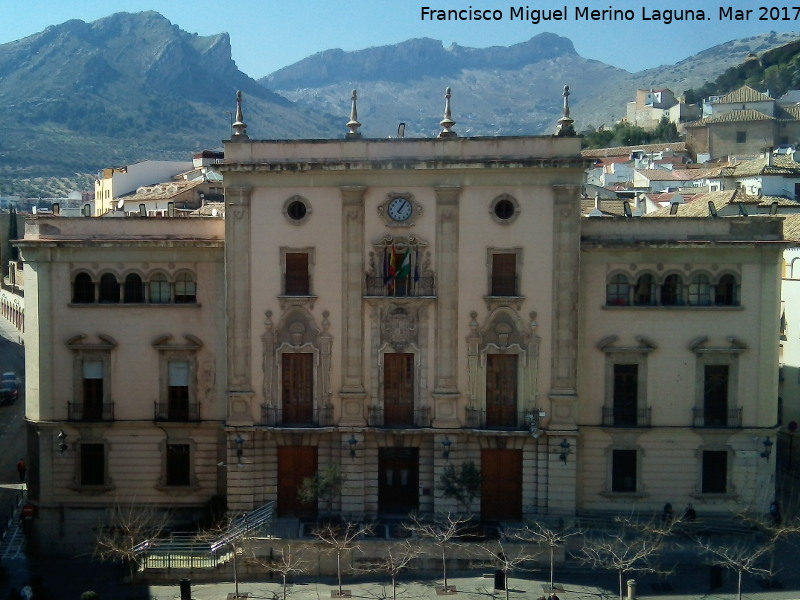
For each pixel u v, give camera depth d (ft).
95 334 160.76
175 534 157.79
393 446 156.66
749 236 157.58
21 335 376.68
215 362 160.97
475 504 155.53
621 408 158.20
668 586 141.18
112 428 161.17
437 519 153.58
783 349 207.10
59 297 160.97
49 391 161.17
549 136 151.53
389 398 156.15
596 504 158.51
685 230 158.20
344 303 153.99
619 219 158.71
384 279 153.69
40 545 161.07
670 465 157.89
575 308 152.66
